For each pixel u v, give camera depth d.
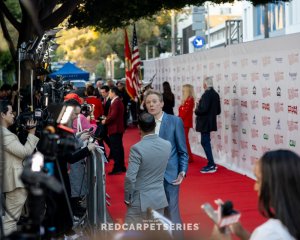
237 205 10.14
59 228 6.92
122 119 13.82
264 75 11.91
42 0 15.02
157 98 7.00
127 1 17.41
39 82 12.37
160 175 6.28
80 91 12.50
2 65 26.45
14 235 3.30
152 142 6.21
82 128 9.74
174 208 6.88
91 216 8.03
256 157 12.53
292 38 10.62
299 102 10.52
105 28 19.53
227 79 14.02
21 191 7.15
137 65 19.36
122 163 13.88
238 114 13.43
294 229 3.42
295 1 26.91
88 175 8.48
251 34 35.66
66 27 19.11
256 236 3.50
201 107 13.41
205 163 15.05
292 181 3.46
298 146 10.62
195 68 16.72
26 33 14.91
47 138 3.85
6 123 7.12
